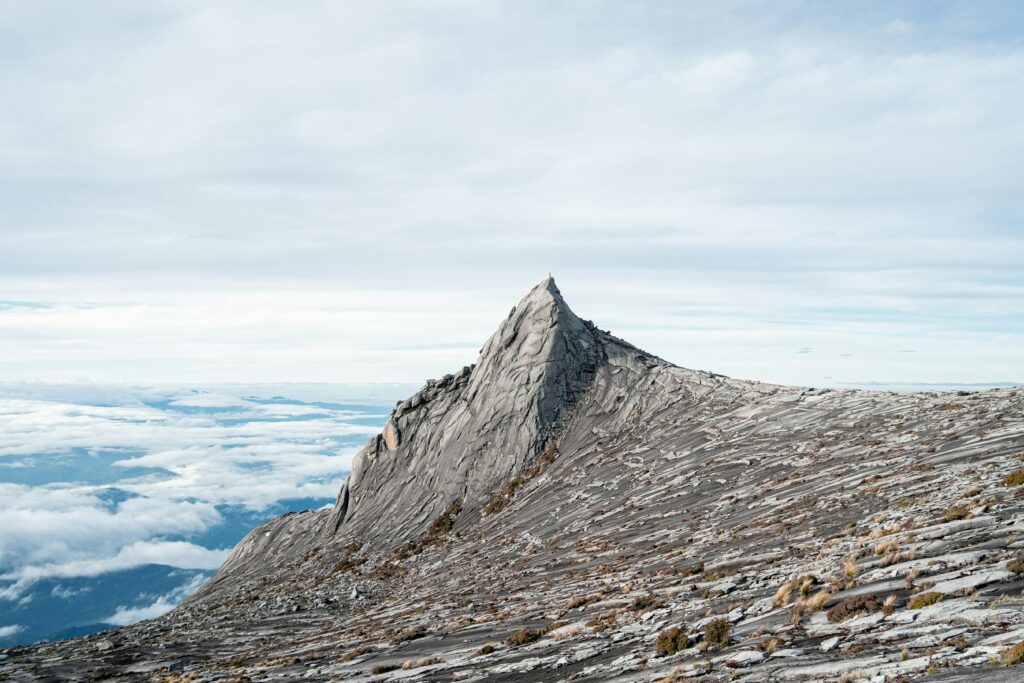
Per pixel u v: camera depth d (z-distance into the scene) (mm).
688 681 16156
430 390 108500
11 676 40906
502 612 37031
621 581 36375
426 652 30469
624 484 66562
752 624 20594
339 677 28188
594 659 21828
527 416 91438
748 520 42438
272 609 63156
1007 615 14984
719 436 70938
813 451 56156
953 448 42812
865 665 13984
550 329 100250
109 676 39438
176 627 61438
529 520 68062
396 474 98750
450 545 71625
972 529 23641
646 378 93375
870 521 31641
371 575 70812
